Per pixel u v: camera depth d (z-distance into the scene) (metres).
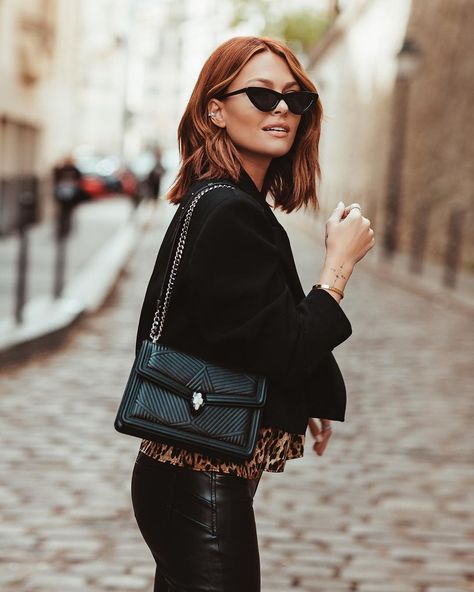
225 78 2.24
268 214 2.23
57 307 10.73
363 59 32.16
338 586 3.85
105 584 3.81
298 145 2.40
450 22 21.02
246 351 2.07
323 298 2.15
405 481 5.38
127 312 12.02
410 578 3.96
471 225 18.61
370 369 8.70
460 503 5.00
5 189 20.27
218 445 2.06
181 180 2.31
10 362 8.25
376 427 6.61
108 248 18.50
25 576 3.85
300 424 2.18
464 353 9.68
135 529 4.47
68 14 29.17
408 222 23.39
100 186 39.12
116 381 7.93
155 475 2.16
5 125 22.17
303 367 2.08
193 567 2.09
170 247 2.17
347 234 2.23
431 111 22.16
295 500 4.96
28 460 5.56
